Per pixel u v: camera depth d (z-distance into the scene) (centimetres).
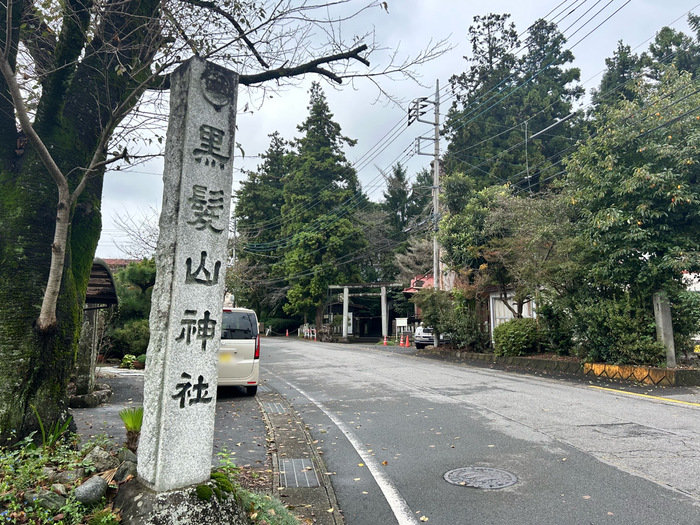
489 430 710
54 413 470
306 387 1182
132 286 1852
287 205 4066
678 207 1129
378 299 4300
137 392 1032
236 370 1026
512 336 1611
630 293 1251
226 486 376
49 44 575
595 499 451
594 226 1216
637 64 2733
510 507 441
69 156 514
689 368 1123
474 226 1866
